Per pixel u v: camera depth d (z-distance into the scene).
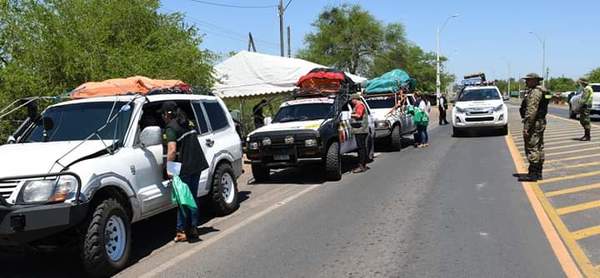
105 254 5.89
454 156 15.34
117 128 6.91
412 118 19.20
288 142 11.60
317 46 54.84
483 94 22.66
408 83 21.77
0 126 12.23
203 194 8.27
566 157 13.77
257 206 9.52
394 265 5.91
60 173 5.63
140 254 6.87
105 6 15.78
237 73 19.19
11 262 6.78
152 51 16.17
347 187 10.99
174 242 7.32
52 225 5.46
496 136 21.31
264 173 12.25
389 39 55.81
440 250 6.38
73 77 13.88
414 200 9.28
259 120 16.59
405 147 18.94
